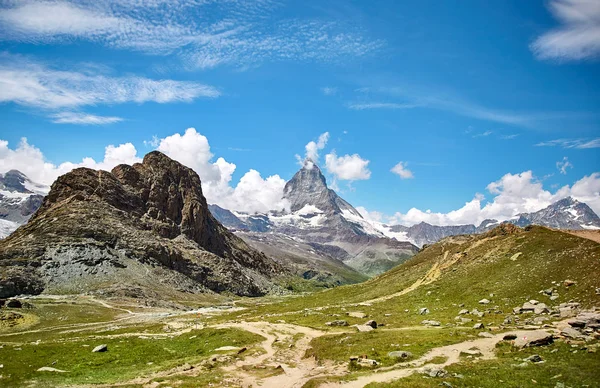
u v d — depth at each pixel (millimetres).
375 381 45906
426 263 161750
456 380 43438
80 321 143625
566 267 89875
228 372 58250
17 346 76938
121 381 53969
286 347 78562
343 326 98125
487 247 133625
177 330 107438
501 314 81312
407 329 81125
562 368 43125
